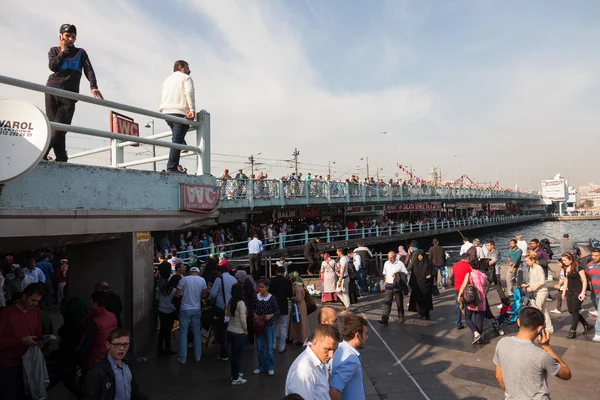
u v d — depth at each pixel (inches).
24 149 109.8
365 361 264.1
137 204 164.9
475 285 301.6
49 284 477.4
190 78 200.7
